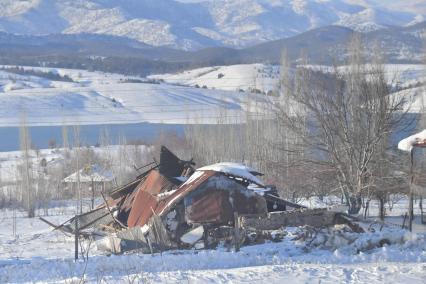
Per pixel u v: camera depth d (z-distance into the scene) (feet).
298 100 135.85
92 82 566.77
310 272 61.16
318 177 132.87
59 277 70.59
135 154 288.10
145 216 110.22
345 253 79.41
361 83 130.82
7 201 253.65
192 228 102.01
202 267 72.02
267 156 167.63
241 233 91.56
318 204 146.10
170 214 104.83
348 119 129.59
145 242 97.71
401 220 119.44
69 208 228.02
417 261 68.18
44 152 366.22
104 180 263.49
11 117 363.35
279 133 175.52
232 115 287.69
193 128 283.38
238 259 75.41
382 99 127.75
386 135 130.11
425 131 103.19
